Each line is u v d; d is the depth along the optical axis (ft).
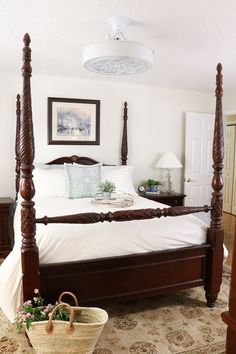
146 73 12.69
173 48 9.42
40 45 9.29
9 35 8.43
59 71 12.60
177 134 16.22
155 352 6.47
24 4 6.59
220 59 10.55
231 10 6.84
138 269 7.68
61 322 5.58
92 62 7.50
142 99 15.24
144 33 8.20
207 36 8.42
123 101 14.84
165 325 7.50
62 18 7.31
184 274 8.24
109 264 7.34
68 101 13.83
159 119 15.72
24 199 6.54
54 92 13.62
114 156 14.96
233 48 9.43
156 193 14.71
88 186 11.97
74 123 14.05
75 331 5.58
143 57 7.15
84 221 6.84
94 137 14.44
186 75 12.97
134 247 7.59
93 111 14.32
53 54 10.21
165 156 15.06
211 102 16.88
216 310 8.27
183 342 6.82
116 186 12.73
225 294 9.20
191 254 8.23
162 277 7.98
